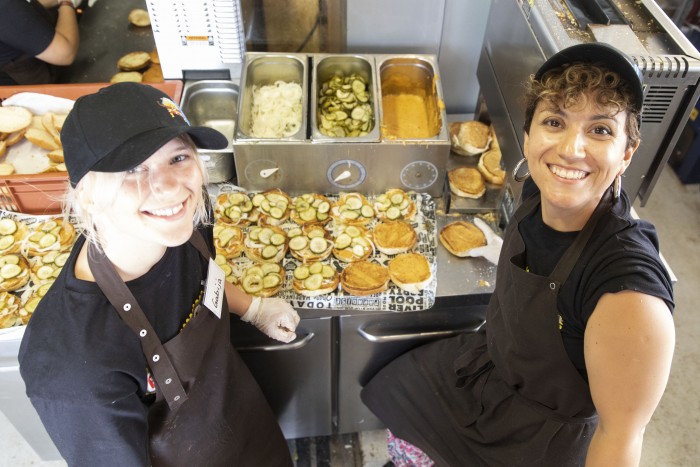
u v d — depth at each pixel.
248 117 1.97
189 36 2.01
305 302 1.69
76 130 0.95
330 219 1.87
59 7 2.36
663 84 1.31
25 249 1.74
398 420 1.79
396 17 2.17
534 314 1.19
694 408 2.48
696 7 3.10
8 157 1.98
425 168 1.89
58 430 1.11
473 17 2.20
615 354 0.99
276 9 2.14
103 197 0.95
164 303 1.18
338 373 2.00
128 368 1.09
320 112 2.00
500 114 1.85
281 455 1.75
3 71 2.23
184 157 1.03
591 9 1.49
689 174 3.26
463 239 1.84
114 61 2.45
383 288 1.69
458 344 1.75
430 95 2.11
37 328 1.06
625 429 1.01
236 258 1.77
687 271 2.97
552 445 1.39
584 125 1.00
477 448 1.56
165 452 1.42
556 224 1.18
